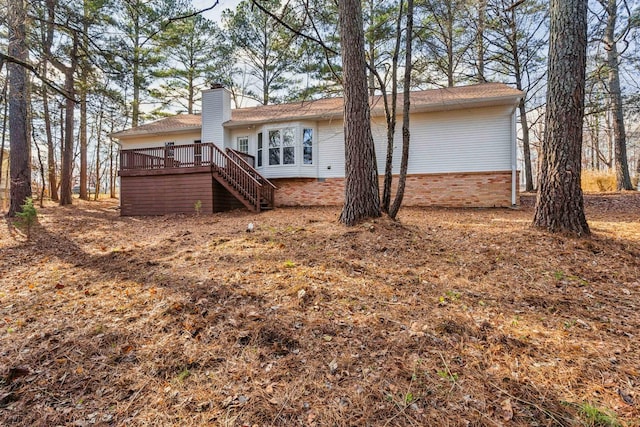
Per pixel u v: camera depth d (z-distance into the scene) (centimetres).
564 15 486
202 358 247
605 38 1094
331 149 1273
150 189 1172
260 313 305
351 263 427
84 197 1855
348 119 620
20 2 786
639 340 249
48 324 311
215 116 1373
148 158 1194
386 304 320
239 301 331
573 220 484
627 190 1270
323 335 269
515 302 320
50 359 256
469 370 221
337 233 558
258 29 1889
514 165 1048
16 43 841
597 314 292
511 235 510
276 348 255
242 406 200
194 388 218
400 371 222
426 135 1140
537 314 295
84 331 294
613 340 251
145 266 464
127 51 1021
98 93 1096
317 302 323
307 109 1357
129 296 364
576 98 484
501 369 221
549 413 182
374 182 626
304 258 451
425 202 1140
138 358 252
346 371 226
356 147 613
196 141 1453
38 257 570
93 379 232
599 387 201
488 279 378
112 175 2438
